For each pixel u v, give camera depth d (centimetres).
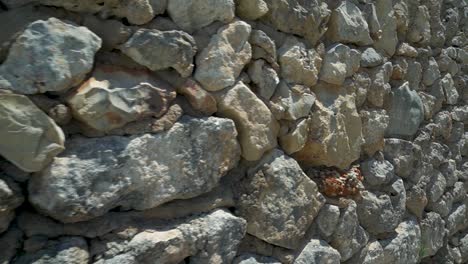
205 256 133
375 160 210
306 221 167
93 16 112
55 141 104
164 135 123
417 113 238
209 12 134
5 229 102
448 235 278
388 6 214
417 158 241
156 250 121
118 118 114
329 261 176
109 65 115
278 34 158
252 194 150
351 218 190
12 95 98
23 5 102
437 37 259
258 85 150
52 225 108
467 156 301
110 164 112
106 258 113
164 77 126
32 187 103
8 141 98
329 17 179
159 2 123
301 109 164
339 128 182
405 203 229
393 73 222
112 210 118
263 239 153
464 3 289
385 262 213
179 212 131
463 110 292
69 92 107
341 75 182
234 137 141
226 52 138
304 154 172
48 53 102
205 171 133
